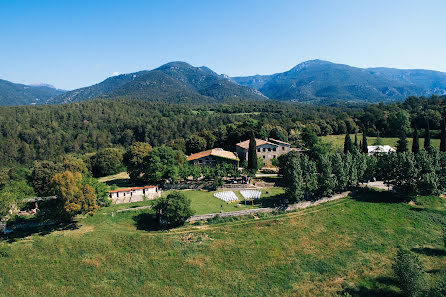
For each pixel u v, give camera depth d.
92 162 109.25
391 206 67.19
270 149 107.50
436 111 150.12
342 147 118.31
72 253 46.69
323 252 50.81
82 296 39.91
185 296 40.62
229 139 136.38
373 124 165.25
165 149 83.31
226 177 89.38
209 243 51.22
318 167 71.69
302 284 43.66
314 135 121.81
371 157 80.94
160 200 58.28
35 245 47.84
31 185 78.31
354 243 53.41
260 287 42.88
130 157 88.06
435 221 60.47
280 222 59.28
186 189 79.12
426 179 66.38
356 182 73.56
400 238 54.97
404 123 149.25
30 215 60.00
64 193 51.91
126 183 87.94
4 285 40.97
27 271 43.28
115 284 42.12
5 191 63.28
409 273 38.97
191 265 45.94
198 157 99.06
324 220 60.78
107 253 47.22
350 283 43.41
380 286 42.41
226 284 43.09
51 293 40.16
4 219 54.53
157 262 46.22
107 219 58.12
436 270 44.72
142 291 41.19
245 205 66.44
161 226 56.53
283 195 72.94
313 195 72.06
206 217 59.88
